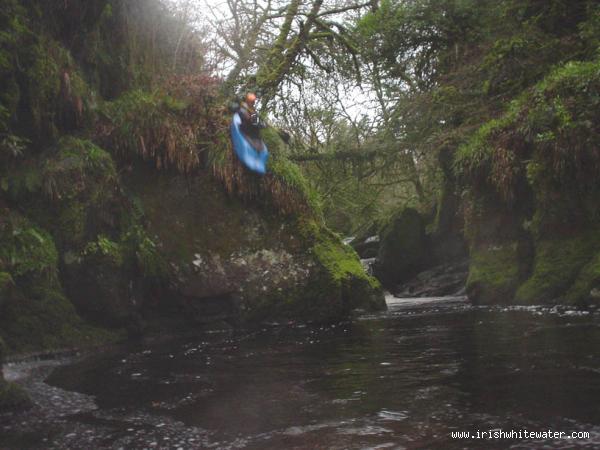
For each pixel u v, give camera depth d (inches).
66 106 281.4
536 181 328.2
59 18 282.8
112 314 261.4
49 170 254.7
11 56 241.1
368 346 204.2
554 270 314.5
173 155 307.9
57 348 225.3
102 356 213.5
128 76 344.8
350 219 1085.1
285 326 299.6
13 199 247.4
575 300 285.0
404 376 145.9
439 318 286.8
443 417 107.7
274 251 317.7
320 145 702.5
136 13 355.9
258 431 106.7
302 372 160.9
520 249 350.9
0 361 139.9
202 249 305.9
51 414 123.9
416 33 570.6
